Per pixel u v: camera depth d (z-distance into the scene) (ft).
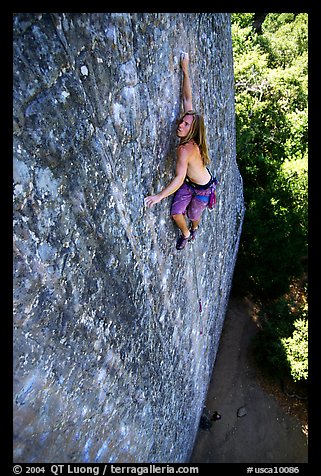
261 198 43.45
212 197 14.06
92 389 11.70
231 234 31.91
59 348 9.84
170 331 18.11
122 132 10.79
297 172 44.04
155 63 11.79
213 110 20.62
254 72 49.52
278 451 32.76
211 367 33.19
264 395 35.86
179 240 16.05
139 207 12.57
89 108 9.25
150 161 12.68
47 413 9.59
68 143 8.82
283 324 37.35
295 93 49.70
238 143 44.62
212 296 26.50
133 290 13.33
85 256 10.30
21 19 7.06
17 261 8.05
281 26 61.62
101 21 8.91
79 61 8.59
